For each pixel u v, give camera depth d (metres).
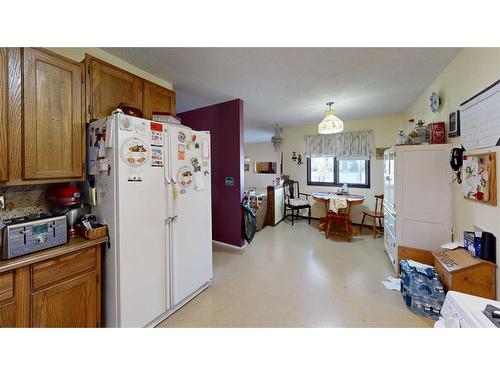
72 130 1.49
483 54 1.58
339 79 2.48
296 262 2.91
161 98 2.26
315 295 2.12
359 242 3.71
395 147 2.40
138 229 1.54
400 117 4.15
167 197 1.76
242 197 3.41
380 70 2.26
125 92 1.90
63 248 1.28
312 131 5.14
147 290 1.61
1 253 1.12
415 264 2.04
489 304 0.84
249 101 3.31
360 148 4.55
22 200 1.48
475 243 1.64
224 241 3.54
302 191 5.34
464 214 1.91
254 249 3.40
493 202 1.49
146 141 1.58
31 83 1.27
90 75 1.62
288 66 2.15
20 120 1.23
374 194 4.49
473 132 1.71
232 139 3.32
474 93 1.70
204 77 2.40
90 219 1.53
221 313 1.86
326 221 4.28
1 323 1.08
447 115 2.18
